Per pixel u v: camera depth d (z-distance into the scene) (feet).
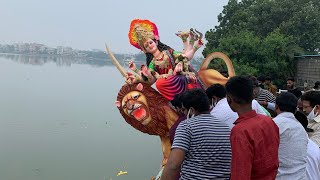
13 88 141.69
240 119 9.78
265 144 9.45
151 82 19.56
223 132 10.62
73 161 51.78
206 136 10.43
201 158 10.34
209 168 10.32
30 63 375.25
